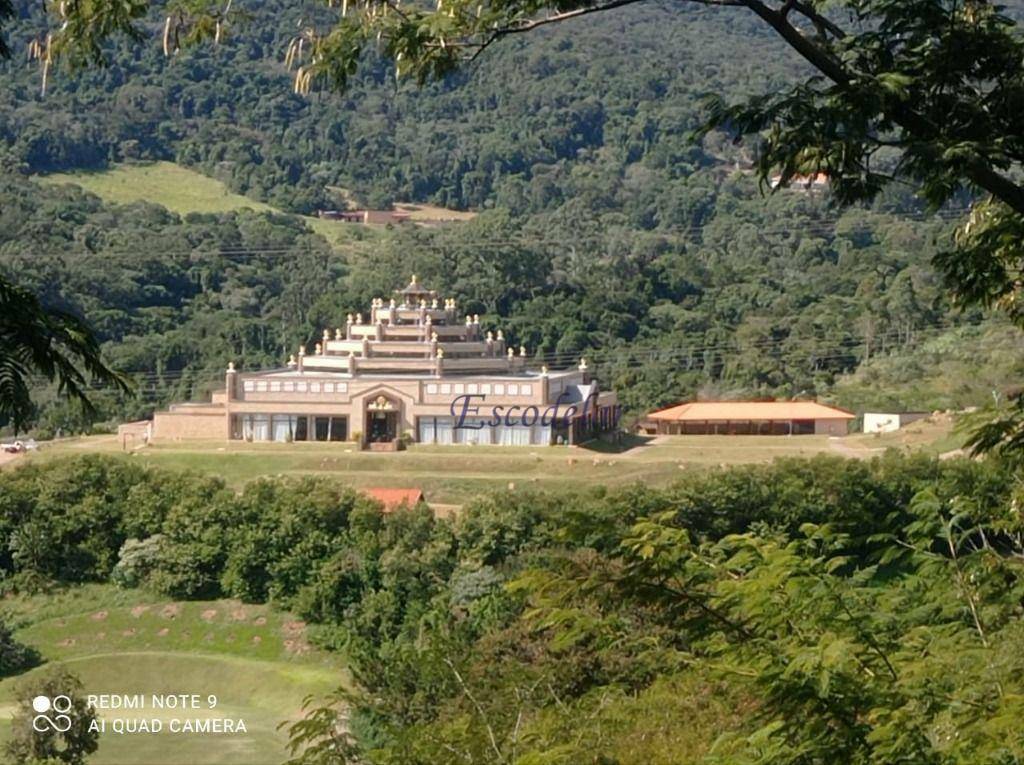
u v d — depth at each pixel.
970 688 19.81
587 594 22.48
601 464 150.38
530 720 29.77
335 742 30.83
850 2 27.97
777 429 164.62
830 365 194.38
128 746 78.88
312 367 179.75
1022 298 32.50
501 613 68.06
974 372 165.50
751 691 21.02
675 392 196.12
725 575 22.08
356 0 28.45
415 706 44.12
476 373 178.50
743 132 27.52
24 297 19.36
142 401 184.25
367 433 165.38
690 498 93.19
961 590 22.75
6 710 84.38
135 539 104.38
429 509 106.00
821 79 27.80
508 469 151.12
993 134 27.97
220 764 74.75
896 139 28.42
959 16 28.28
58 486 107.50
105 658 94.56
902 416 159.88
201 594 101.50
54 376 19.61
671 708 33.53
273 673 91.69
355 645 51.62
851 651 19.98
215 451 159.12
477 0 27.27
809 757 19.77
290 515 102.69
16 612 100.75
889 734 19.08
